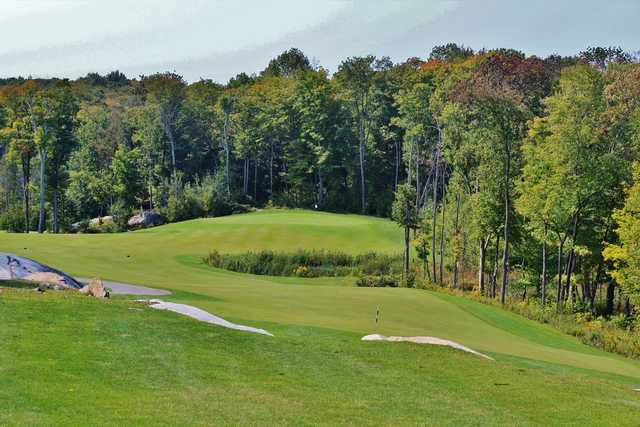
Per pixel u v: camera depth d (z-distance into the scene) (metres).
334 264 67.69
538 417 15.84
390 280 60.22
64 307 21.55
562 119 53.75
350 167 116.81
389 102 122.06
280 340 21.45
